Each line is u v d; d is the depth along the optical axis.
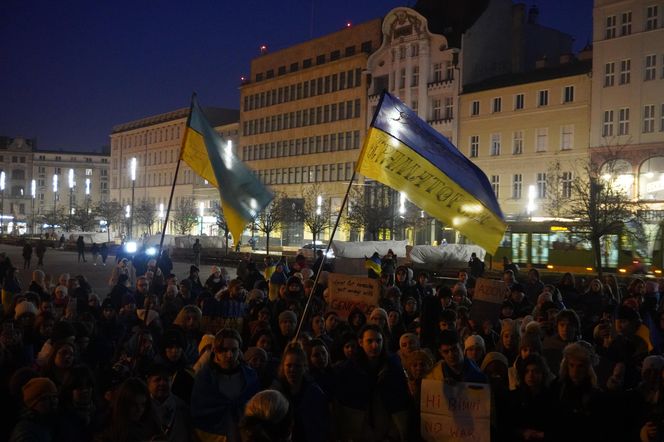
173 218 102.31
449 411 5.97
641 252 33.91
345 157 77.81
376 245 43.50
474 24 63.91
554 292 12.98
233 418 5.99
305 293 12.70
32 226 131.25
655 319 10.95
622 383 7.82
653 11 48.12
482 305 10.58
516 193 57.25
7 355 7.68
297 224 78.12
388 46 71.69
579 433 6.09
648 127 48.12
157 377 6.19
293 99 85.69
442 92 64.69
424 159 8.50
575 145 52.69
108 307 11.31
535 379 6.20
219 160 9.73
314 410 6.03
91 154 166.50
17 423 5.54
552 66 58.75
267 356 7.22
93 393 6.37
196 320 8.79
